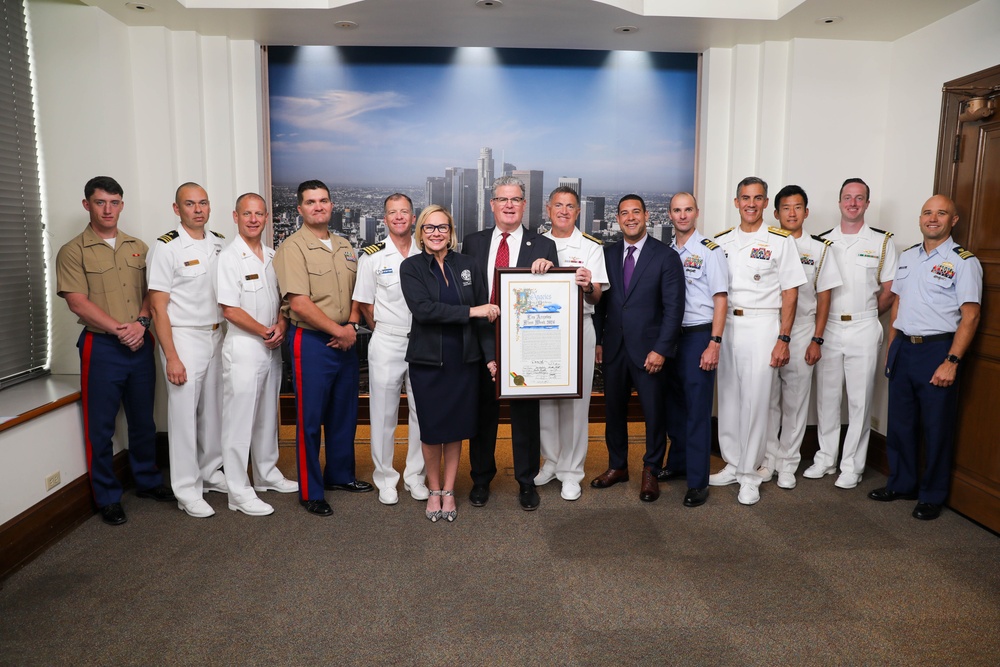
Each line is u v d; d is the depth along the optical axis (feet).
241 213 10.74
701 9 12.79
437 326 10.23
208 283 11.06
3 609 8.24
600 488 12.23
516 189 10.67
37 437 9.86
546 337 10.62
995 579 9.01
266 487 11.99
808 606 8.32
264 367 11.07
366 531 10.42
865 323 12.20
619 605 8.34
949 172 11.87
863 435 12.28
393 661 7.27
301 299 10.62
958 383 11.08
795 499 11.79
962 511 11.07
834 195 14.14
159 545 9.95
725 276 11.23
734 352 11.78
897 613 8.18
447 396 10.37
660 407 11.51
